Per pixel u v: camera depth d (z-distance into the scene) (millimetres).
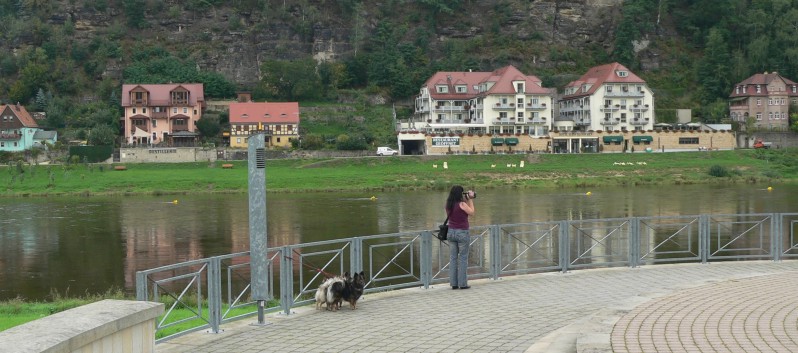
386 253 48906
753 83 185375
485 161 143375
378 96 197750
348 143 155875
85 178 129000
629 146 165375
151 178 128750
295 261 45406
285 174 132750
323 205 93375
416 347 16766
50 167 138125
